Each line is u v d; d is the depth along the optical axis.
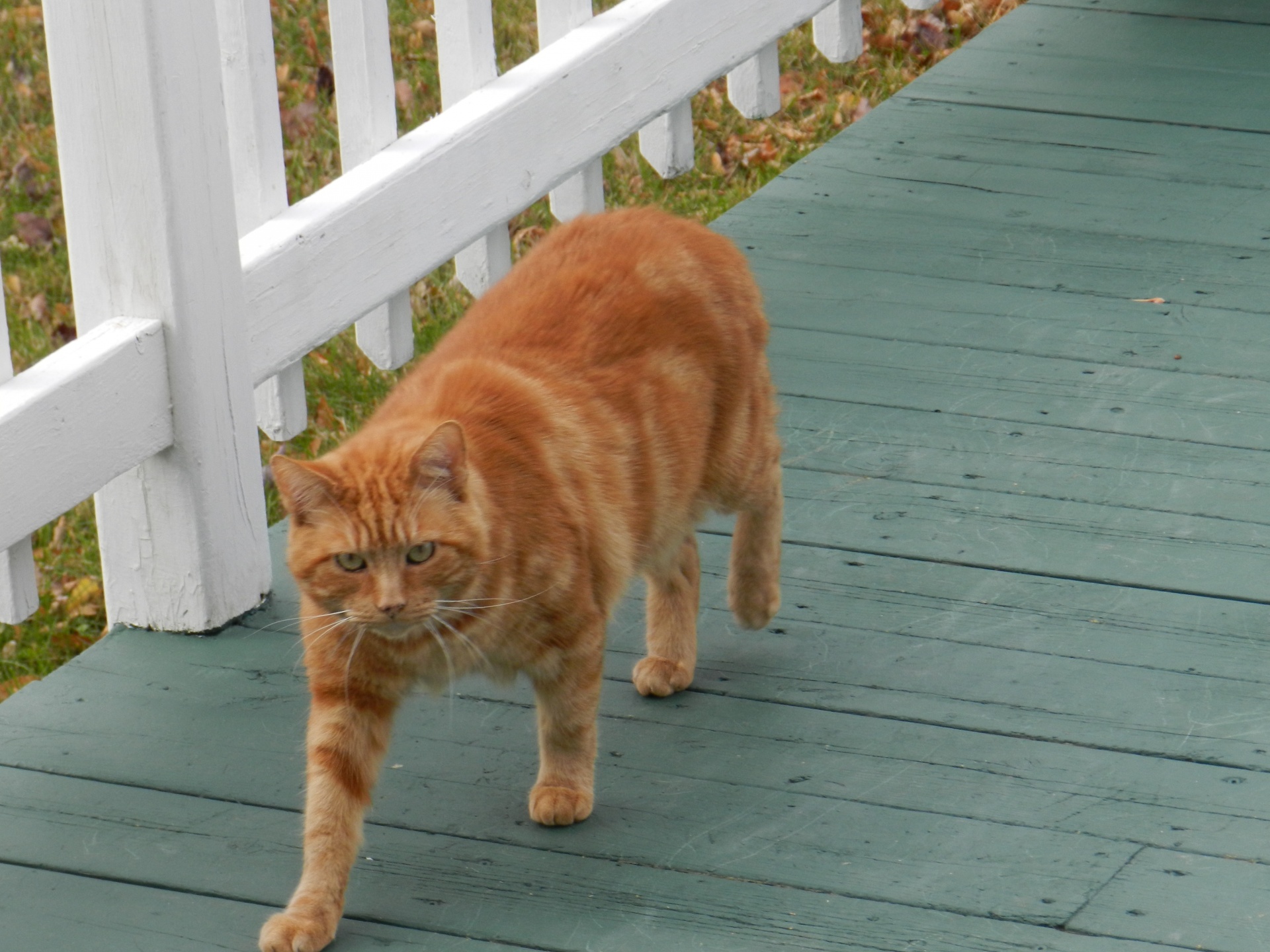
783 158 9.04
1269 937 3.71
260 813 4.28
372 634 3.75
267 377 5.22
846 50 8.05
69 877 4.07
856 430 5.77
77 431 4.53
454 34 5.95
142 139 4.54
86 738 4.59
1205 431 5.64
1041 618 4.86
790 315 6.47
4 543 4.42
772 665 4.75
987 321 6.35
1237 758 4.27
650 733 4.50
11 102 9.09
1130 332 6.23
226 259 4.80
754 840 4.09
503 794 4.30
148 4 4.44
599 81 6.29
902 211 7.20
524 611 3.86
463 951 3.78
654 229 4.60
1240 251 6.71
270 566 5.19
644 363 4.27
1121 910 3.80
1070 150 7.61
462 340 4.30
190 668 4.88
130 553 4.98
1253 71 8.20
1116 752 4.33
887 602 4.98
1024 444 5.65
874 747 4.40
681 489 4.33
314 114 8.88
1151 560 5.07
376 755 3.92
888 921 3.81
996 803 4.17
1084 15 8.91
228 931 3.88
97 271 4.71
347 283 5.43
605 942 3.79
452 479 3.65
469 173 5.80
